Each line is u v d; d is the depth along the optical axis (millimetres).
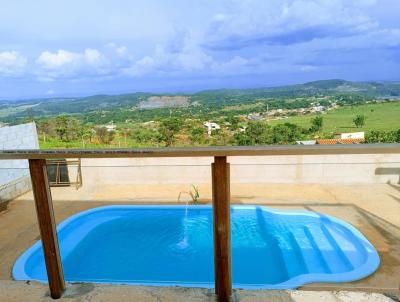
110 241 5199
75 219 5438
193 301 1646
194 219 5746
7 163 6406
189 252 4797
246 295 1687
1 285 1855
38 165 1529
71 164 7305
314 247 4609
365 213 5215
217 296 1616
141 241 5184
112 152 1356
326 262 4219
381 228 4637
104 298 1708
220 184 1428
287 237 4977
